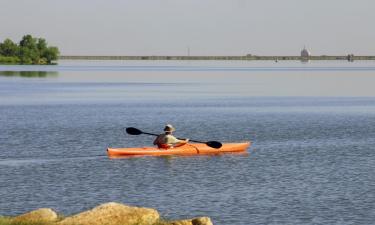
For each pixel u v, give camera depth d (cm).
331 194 7800
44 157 10569
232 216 6800
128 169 9481
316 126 15325
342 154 10950
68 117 17438
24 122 16050
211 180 8688
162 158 10406
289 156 10738
